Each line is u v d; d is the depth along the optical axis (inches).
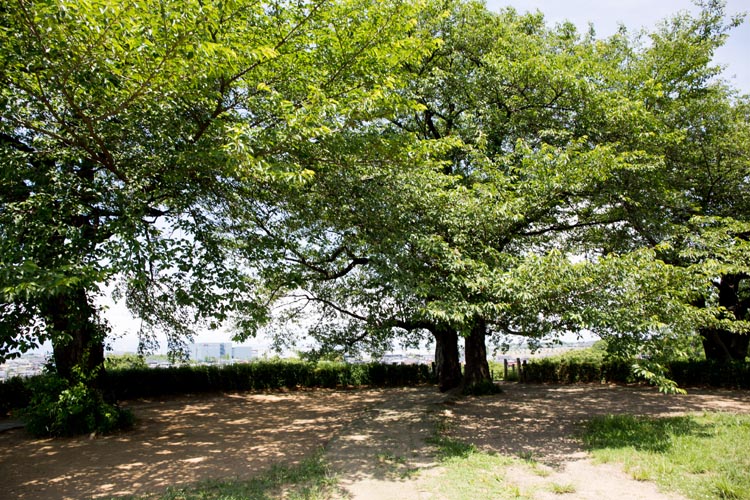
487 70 491.8
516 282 285.7
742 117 574.6
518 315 333.4
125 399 601.9
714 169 533.0
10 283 185.8
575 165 370.3
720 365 582.6
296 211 378.6
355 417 449.7
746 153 500.4
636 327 286.0
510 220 368.5
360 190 344.2
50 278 195.0
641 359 312.0
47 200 267.1
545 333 330.0
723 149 514.9
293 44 303.6
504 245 456.8
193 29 212.7
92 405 368.2
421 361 795.4
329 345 635.5
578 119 464.4
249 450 317.7
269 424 422.0
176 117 296.4
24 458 300.5
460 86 506.9
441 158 496.4
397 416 437.7
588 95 436.1
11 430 386.0
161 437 363.6
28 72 225.8
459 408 471.2
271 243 367.6
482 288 308.8
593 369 695.7
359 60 319.9
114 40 206.1
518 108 498.0
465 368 576.1
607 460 263.6
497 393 559.5
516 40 516.4
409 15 312.5
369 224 352.5
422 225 358.6
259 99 323.3
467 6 519.5
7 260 222.5
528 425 382.6
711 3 564.4
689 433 315.3
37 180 273.3
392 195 345.7
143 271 282.4
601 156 361.7
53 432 360.5
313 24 307.1
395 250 329.1
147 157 300.8
